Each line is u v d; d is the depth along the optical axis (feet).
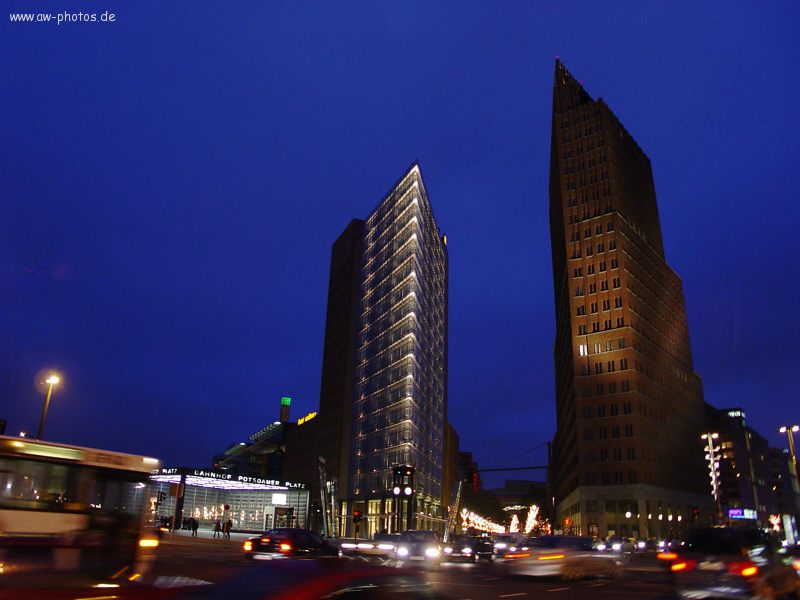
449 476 478.59
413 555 107.04
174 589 22.04
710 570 48.06
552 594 63.93
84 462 39.58
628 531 339.36
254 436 598.75
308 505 363.97
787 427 164.76
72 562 30.35
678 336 456.86
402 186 347.97
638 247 418.51
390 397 323.98
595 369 376.48
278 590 18.48
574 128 435.12
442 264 444.14
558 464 542.98
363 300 386.32
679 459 400.26
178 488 147.84
